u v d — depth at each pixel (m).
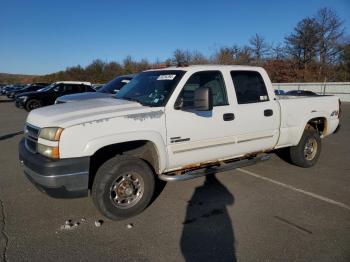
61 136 3.61
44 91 18.73
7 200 4.68
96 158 4.18
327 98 6.52
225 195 4.94
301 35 53.19
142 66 59.12
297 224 4.01
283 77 50.50
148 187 4.22
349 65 48.34
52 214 4.24
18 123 13.45
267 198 4.84
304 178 5.79
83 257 3.28
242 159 5.43
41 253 3.34
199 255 3.33
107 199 3.93
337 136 10.49
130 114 3.98
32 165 3.76
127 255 3.32
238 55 55.75
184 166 4.62
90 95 8.37
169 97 4.32
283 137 5.70
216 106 4.78
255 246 3.50
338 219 4.16
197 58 48.28
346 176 5.93
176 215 4.25
